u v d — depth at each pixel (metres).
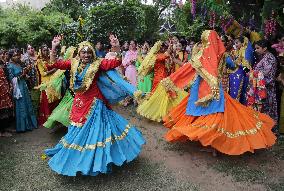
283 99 5.85
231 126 4.70
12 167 4.82
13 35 13.70
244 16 8.69
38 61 6.67
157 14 17.58
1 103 5.90
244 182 4.36
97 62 4.41
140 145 4.55
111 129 4.37
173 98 6.57
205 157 5.07
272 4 6.34
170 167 4.77
